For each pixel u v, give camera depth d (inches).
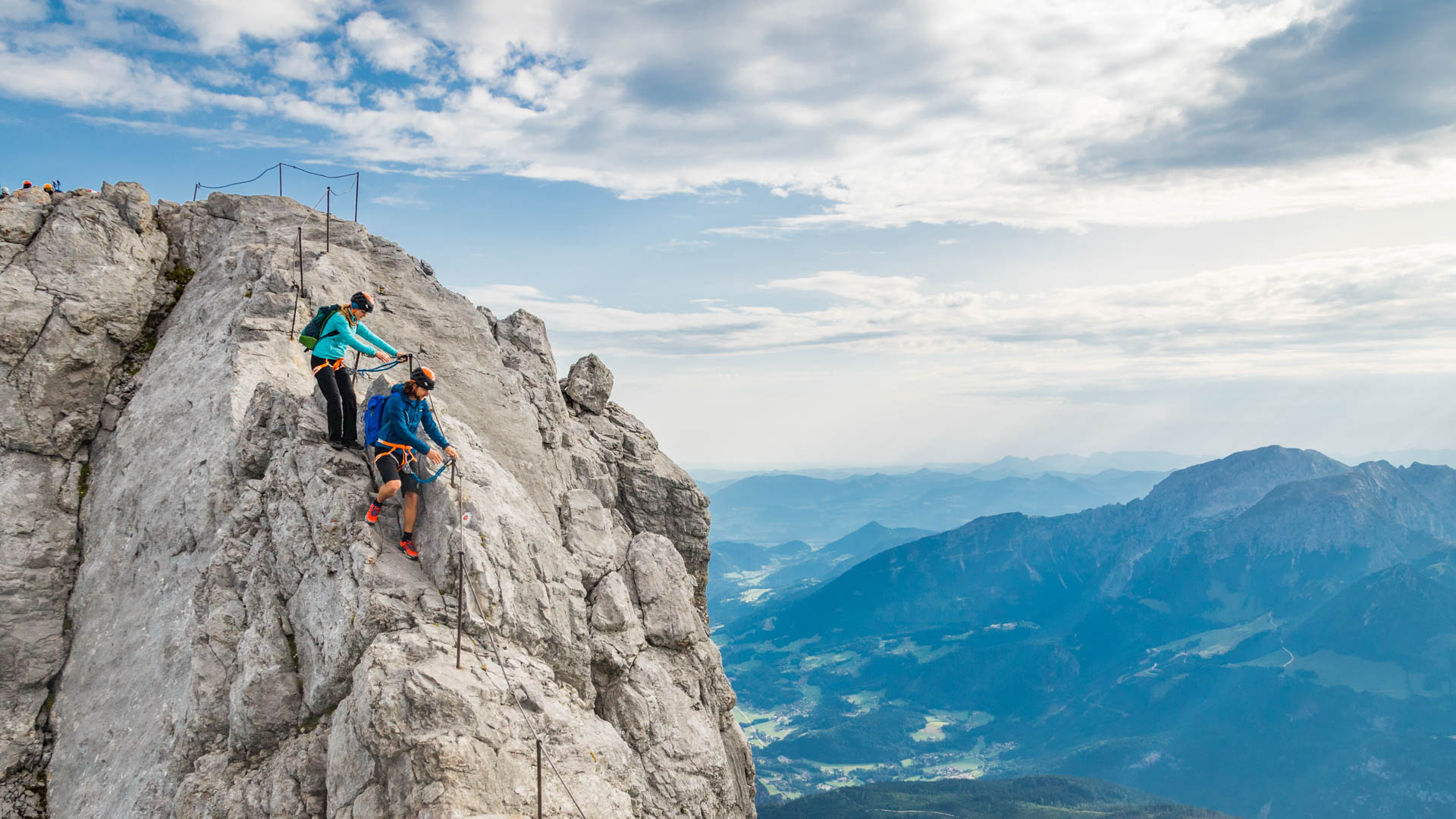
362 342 678.5
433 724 498.3
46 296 863.7
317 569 600.7
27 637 725.9
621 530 1058.7
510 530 663.1
